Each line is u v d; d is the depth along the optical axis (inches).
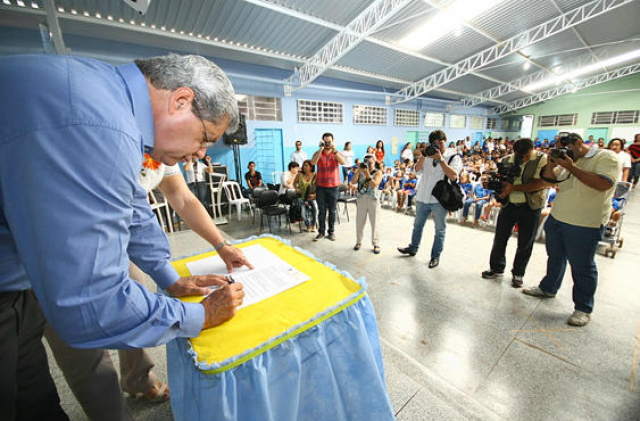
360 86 361.7
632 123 504.1
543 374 63.1
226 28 198.5
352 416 29.6
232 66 256.1
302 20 201.3
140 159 19.6
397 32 243.6
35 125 14.8
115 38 197.6
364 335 28.8
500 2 217.8
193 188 216.5
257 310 27.1
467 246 144.9
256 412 22.0
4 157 14.9
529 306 89.7
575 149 75.3
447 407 45.5
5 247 19.5
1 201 16.8
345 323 28.1
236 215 233.3
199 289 29.9
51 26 135.8
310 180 175.9
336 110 344.2
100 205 16.1
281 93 292.8
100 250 16.2
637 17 270.7
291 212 180.9
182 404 28.3
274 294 29.9
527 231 95.5
